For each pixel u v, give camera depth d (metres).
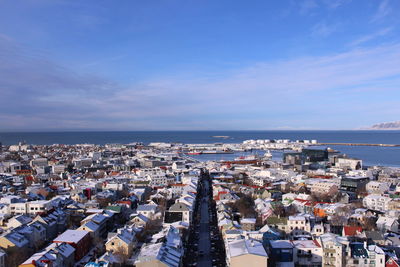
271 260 154.12
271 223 198.62
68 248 158.38
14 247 162.25
